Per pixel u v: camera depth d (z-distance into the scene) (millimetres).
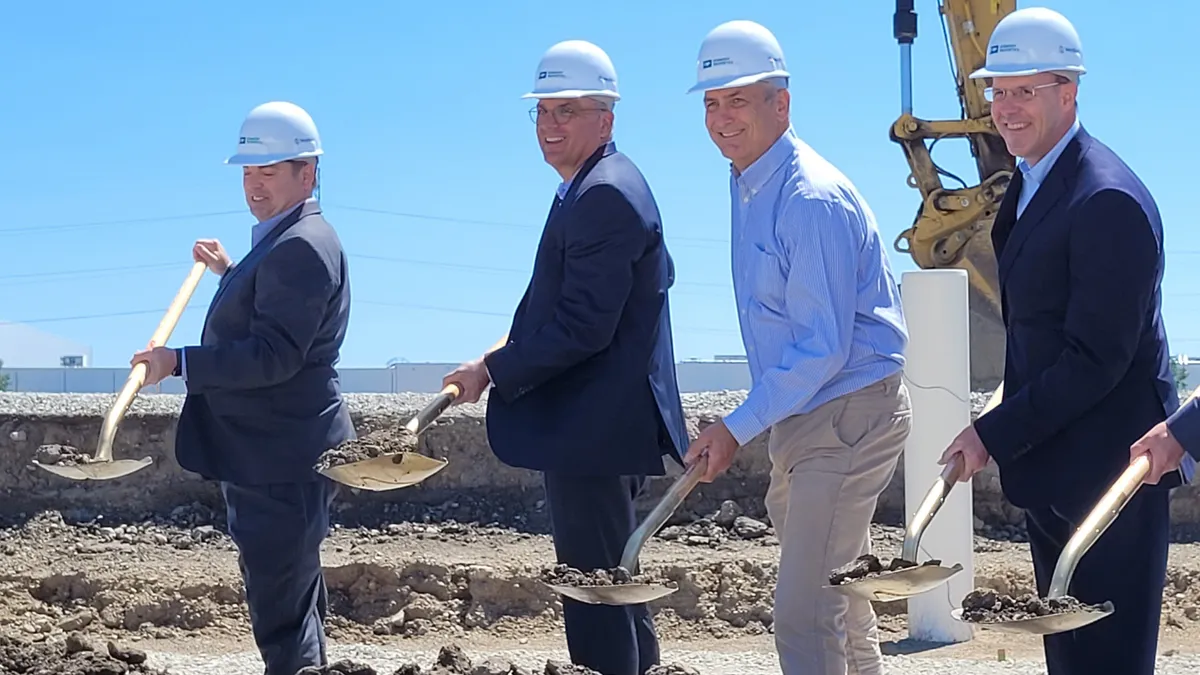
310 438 5332
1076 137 4422
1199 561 9609
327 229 5410
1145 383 4352
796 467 4711
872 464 4660
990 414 4348
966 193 14984
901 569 4016
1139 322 4207
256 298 5254
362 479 4570
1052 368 4266
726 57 4719
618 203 4824
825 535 4652
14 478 10398
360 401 11266
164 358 5098
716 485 10477
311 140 5402
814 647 4672
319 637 5504
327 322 5375
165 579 9141
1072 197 4312
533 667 6355
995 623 3721
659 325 5027
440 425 10664
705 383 34938
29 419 10477
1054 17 4488
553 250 4938
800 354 4527
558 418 4887
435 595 9141
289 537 5320
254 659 7723
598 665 4988
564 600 5035
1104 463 4324
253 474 5285
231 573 9250
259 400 5273
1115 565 4324
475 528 10273
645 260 4941
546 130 5023
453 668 4656
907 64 15281
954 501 7871
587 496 4934
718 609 9008
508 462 4922
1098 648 4348
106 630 8883
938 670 7137
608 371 4895
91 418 10516
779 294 4672
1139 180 4367
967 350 7695
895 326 4734
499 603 9094
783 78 4750
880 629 8539
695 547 9859
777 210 4684
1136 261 4180
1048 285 4355
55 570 9297
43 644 5301
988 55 4547
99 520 10297
